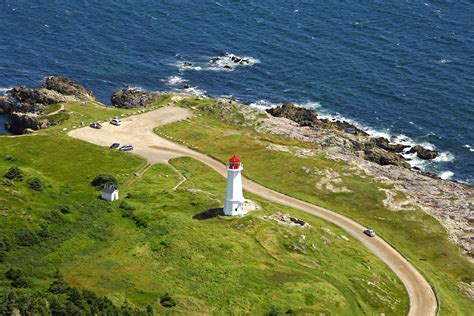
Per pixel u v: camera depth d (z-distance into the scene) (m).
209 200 157.12
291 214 159.75
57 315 98.69
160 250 130.00
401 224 165.50
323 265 136.25
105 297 107.81
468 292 143.38
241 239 138.38
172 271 123.44
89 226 137.38
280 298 119.38
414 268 147.38
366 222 165.88
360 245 154.25
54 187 155.25
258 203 161.62
